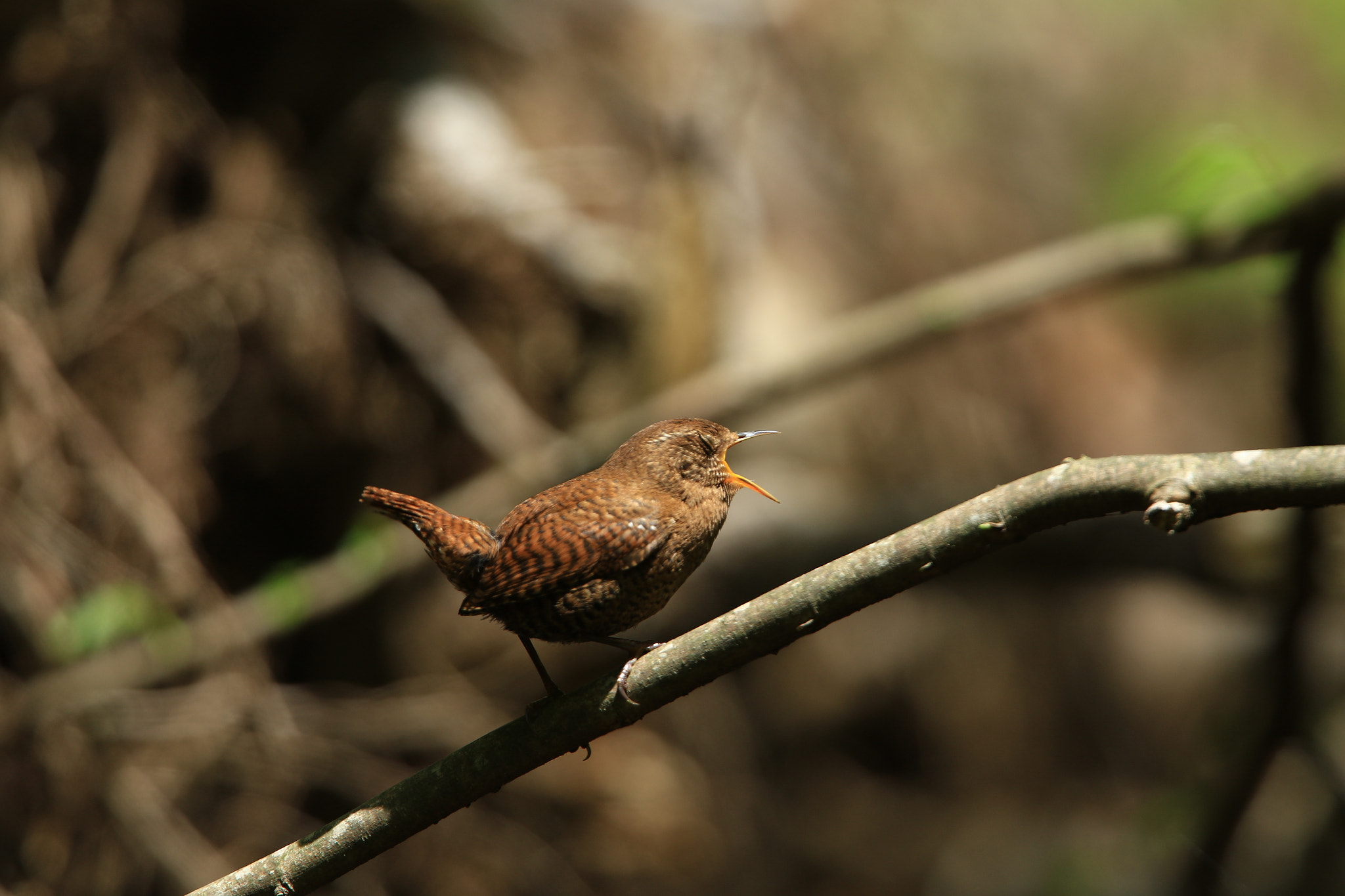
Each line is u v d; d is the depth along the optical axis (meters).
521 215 11.06
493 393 10.67
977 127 15.97
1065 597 14.55
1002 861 13.02
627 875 10.80
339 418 10.68
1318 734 10.02
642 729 11.62
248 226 10.45
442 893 9.95
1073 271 9.84
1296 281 8.94
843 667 13.43
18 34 10.13
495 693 10.99
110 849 9.06
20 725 8.89
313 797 10.38
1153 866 12.38
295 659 11.23
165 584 9.20
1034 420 14.38
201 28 11.03
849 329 10.16
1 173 9.98
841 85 15.29
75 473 9.34
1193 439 15.26
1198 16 17.61
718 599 11.25
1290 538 8.60
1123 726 14.33
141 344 10.05
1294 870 10.98
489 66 12.27
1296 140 16.77
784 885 11.71
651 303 11.49
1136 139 16.73
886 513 11.23
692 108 12.58
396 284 10.82
